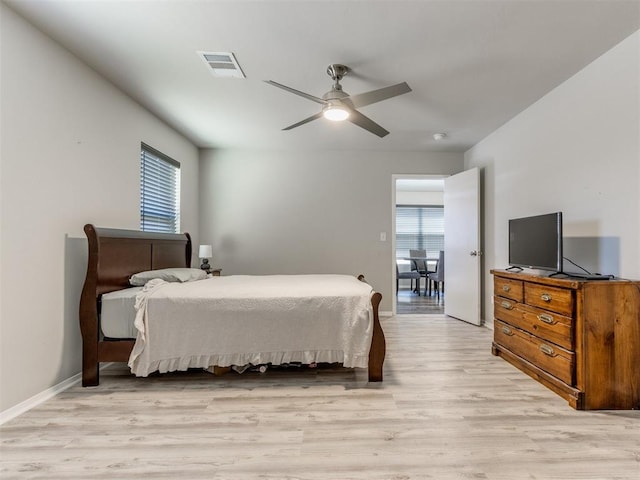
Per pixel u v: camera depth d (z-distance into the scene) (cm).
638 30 210
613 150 230
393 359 297
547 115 300
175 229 420
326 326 251
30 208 207
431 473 148
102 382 247
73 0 184
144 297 243
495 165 398
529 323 259
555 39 218
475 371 268
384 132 295
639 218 212
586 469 151
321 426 186
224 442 171
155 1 184
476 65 251
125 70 262
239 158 486
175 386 240
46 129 218
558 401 215
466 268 444
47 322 220
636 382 205
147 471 149
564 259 277
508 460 157
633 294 207
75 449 164
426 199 838
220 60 246
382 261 492
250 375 262
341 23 203
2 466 152
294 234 489
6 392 192
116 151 292
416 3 185
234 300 247
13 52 195
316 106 329
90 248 236
